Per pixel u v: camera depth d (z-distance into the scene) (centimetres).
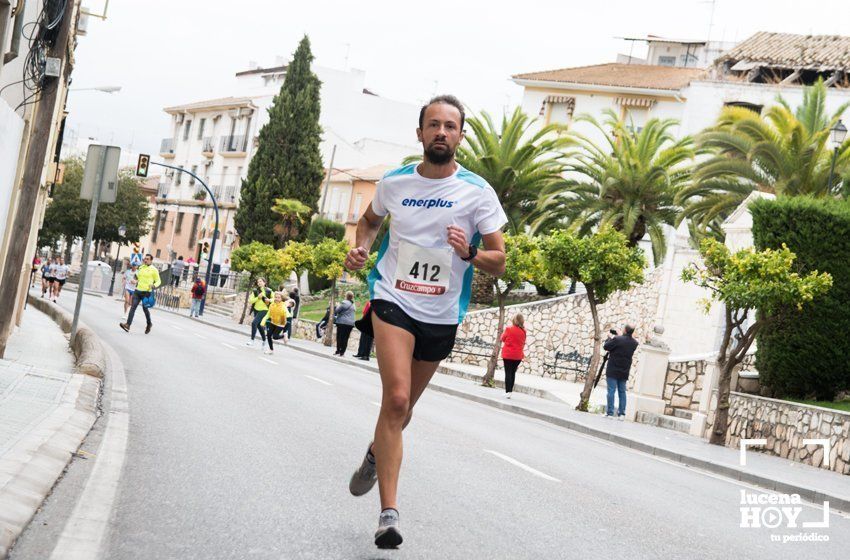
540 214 4228
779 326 1962
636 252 2372
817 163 3338
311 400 1516
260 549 577
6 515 565
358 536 634
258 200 6794
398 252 607
